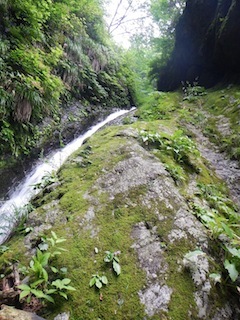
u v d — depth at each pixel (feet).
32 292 4.90
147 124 14.38
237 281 5.74
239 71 20.63
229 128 14.55
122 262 6.20
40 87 15.71
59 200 8.73
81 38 28.09
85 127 25.14
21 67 15.61
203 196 9.05
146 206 7.85
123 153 10.59
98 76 31.94
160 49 34.63
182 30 27.25
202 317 5.15
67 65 23.16
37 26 17.33
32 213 8.28
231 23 18.80
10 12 16.57
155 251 6.45
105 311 5.17
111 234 6.95
